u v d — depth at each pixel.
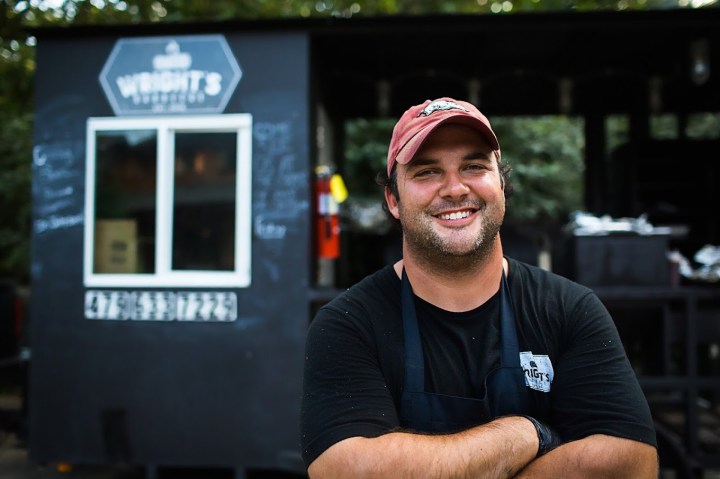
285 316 3.61
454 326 1.44
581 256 3.61
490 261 1.44
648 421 1.35
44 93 3.81
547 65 4.87
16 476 4.06
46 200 3.78
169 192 3.73
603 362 1.39
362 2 7.13
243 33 3.70
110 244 3.75
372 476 1.28
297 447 3.57
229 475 4.05
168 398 3.64
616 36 4.19
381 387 1.38
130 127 3.75
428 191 1.43
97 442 3.66
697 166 5.94
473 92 4.95
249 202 3.66
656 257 3.59
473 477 1.28
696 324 3.61
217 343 3.64
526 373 1.41
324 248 3.92
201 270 3.70
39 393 3.71
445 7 7.49
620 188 6.21
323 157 4.72
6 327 5.17
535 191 9.22
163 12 6.08
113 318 3.70
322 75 4.68
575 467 1.31
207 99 3.71
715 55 4.54
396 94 5.58
